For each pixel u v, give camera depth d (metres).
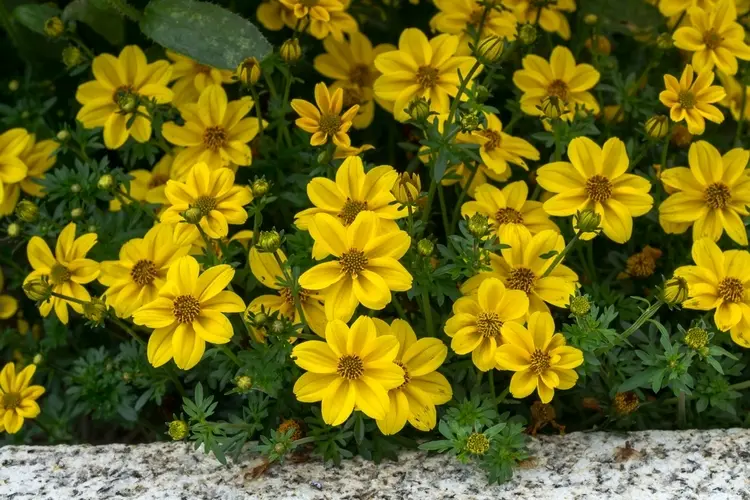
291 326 0.50
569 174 0.54
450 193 0.63
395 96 0.58
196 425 0.50
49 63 0.70
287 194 0.57
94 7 0.65
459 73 0.54
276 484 0.50
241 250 0.56
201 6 0.61
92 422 0.61
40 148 0.62
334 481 0.50
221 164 0.58
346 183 0.51
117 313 0.53
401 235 0.49
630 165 0.58
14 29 0.68
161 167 0.62
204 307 0.50
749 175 0.55
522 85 0.61
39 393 0.55
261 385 0.51
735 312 0.51
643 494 0.49
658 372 0.50
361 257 0.49
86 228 0.58
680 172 0.55
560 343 0.50
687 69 0.56
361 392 0.48
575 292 0.52
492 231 0.54
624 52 0.70
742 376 0.56
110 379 0.56
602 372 0.53
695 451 0.51
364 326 0.48
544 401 0.49
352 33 0.65
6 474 0.51
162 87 0.60
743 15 0.67
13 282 0.63
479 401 0.51
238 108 0.58
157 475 0.51
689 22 0.67
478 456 0.50
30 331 0.62
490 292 0.50
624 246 0.61
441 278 0.52
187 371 0.56
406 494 0.49
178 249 0.53
